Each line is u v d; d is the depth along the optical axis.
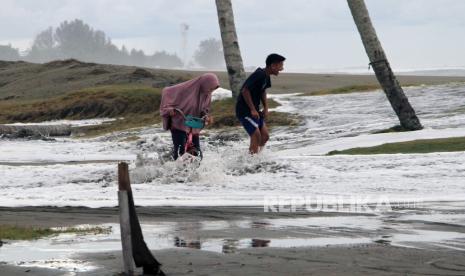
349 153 44.31
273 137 60.28
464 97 72.06
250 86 34.75
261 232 19.00
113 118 101.81
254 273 13.91
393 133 51.41
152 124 82.75
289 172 33.94
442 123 55.59
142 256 13.88
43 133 82.94
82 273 13.97
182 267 14.47
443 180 30.91
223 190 29.94
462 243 17.16
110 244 17.05
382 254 15.72
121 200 13.90
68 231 19.17
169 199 27.33
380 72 53.28
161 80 144.38
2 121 107.38
